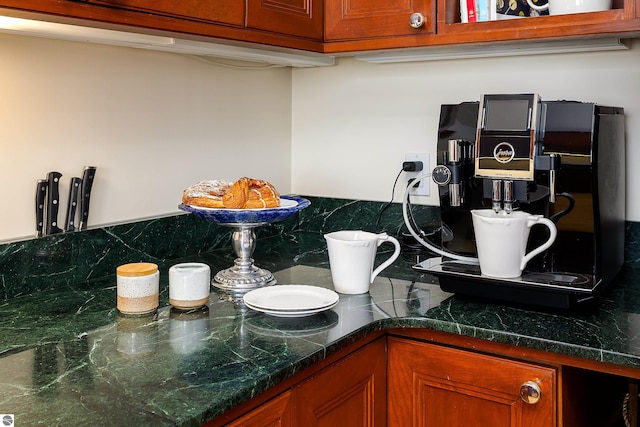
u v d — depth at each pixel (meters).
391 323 1.17
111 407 0.79
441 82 1.78
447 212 1.41
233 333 1.08
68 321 1.14
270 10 1.42
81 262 1.41
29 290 1.32
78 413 0.78
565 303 1.15
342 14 1.56
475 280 1.22
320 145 2.02
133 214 1.57
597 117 1.23
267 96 1.96
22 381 0.87
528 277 1.21
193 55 1.70
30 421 0.75
